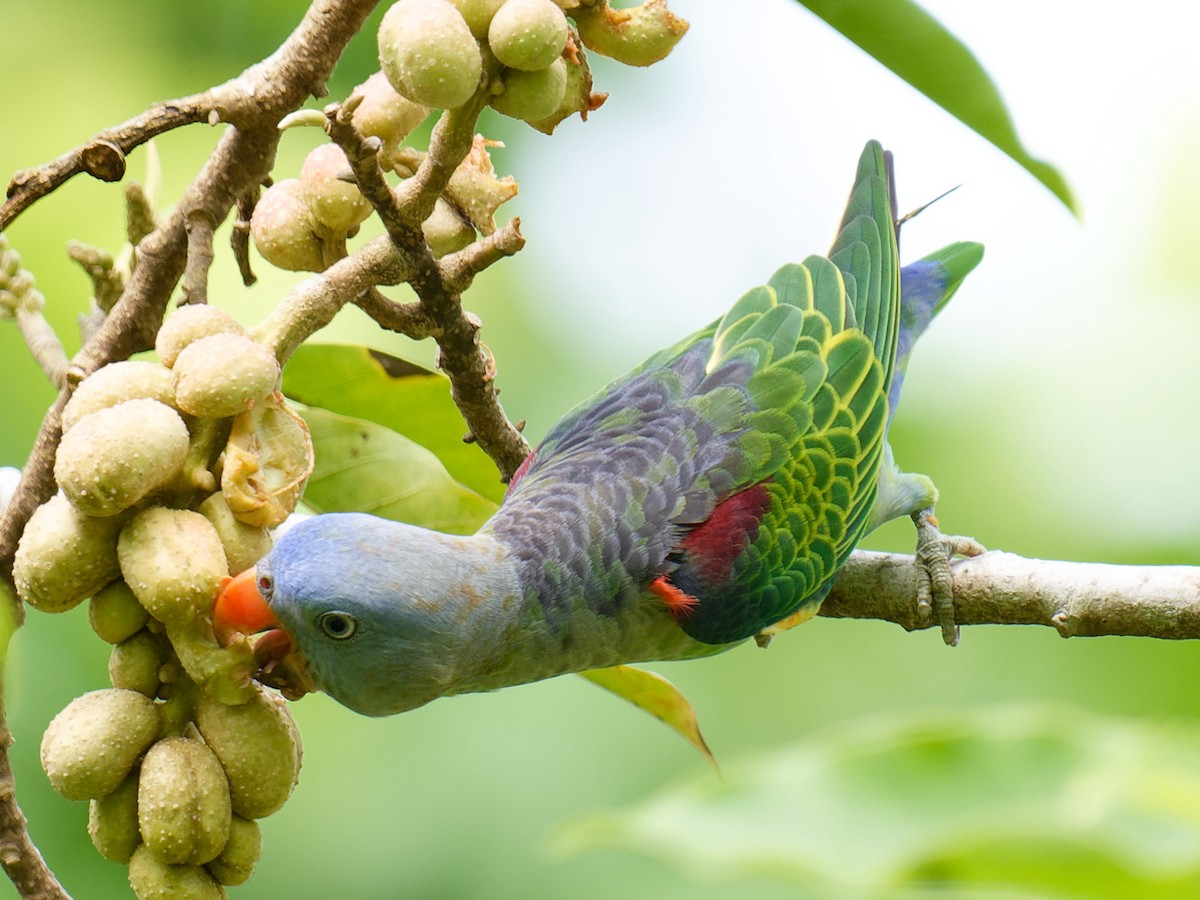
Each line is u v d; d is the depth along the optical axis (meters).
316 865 10.09
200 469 4.79
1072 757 4.06
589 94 5.15
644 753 10.38
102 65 11.88
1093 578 7.04
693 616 6.99
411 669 5.79
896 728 4.18
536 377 11.49
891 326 8.64
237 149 5.08
